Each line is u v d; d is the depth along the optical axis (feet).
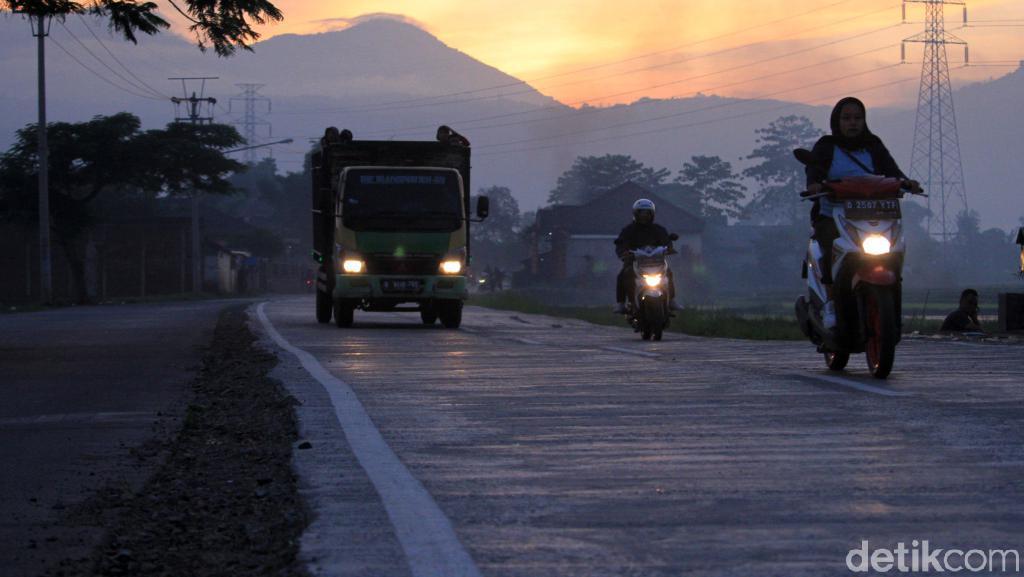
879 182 41.19
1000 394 35.55
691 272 393.29
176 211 450.30
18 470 26.08
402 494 21.58
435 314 100.83
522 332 83.46
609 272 385.29
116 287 335.47
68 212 249.55
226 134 272.51
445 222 89.25
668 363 50.08
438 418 32.07
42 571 17.37
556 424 30.76
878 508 20.13
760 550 17.46
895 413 31.63
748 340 71.41
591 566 16.70
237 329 86.33
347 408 34.09
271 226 590.14
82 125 254.06
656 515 19.84
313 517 19.74
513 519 19.60
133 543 19.04
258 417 34.14
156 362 56.90
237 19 67.87
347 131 99.96
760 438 27.84
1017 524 18.93
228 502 22.07
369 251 87.97
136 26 67.51
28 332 88.63
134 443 30.12
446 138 97.30
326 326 93.56
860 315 41.19
